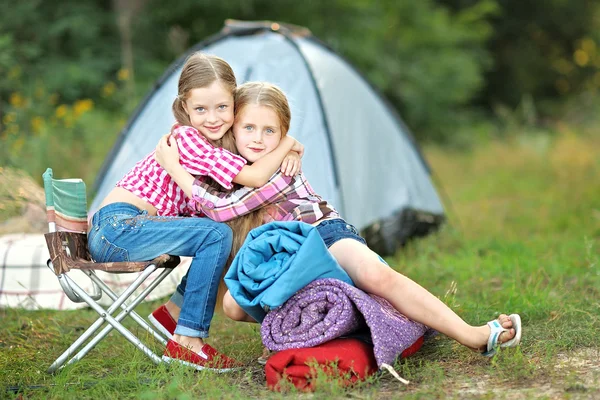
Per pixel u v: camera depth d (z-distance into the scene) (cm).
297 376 291
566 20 2077
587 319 371
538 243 590
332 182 512
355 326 304
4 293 452
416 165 632
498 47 2094
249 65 555
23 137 741
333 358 291
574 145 1034
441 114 1583
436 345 343
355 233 329
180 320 323
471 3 1912
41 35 1127
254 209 328
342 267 315
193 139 330
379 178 579
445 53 1622
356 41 1417
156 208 342
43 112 834
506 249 560
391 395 283
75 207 342
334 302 295
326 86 553
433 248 573
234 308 321
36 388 308
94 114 863
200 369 317
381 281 306
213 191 327
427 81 1547
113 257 327
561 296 412
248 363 339
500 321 316
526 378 296
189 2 1230
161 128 557
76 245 337
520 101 2047
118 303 324
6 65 823
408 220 590
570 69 2116
